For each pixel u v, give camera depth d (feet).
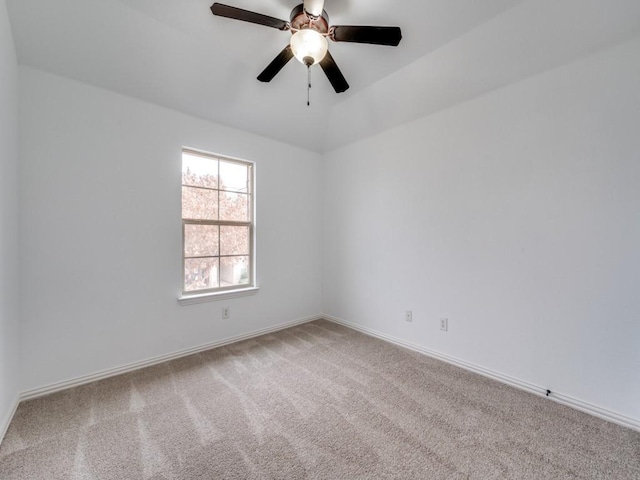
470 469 4.39
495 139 7.14
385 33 5.24
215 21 6.23
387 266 9.84
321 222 12.45
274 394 6.45
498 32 6.12
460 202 7.86
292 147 11.30
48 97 6.35
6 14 5.25
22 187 6.05
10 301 5.49
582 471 4.36
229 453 4.70
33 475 4.25
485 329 7.38
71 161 6.64
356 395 6.41
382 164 9.98
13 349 5.68
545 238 6.40
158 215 7.98
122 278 7.40
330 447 4.84
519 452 4.73
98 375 7.04
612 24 5.24
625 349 5.44
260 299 10.37
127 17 6.07
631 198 5.36
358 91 8.91
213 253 9.36
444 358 8.21
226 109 8.87
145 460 4.54
